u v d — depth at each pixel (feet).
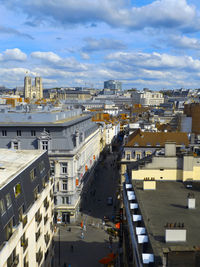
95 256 192.54
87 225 239.30
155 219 100.68
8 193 104.99
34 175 139.64
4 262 94.17
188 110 435.94
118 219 230.27
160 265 70.49
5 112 277.03
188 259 69.21
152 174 145.59
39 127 239.71
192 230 91.76
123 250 165.78
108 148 573.33
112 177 387.55
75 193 244.83
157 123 438.81
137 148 271.49
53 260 175.52
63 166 237.86
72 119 288.92
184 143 274.77
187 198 119.24
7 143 242.58
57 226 236.43
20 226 109.50
